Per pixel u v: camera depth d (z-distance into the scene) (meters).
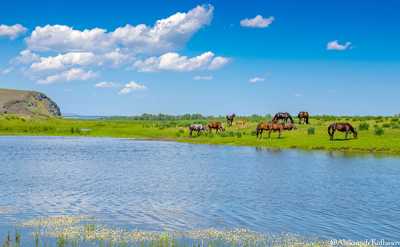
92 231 18.41
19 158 49.69
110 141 81.38
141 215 21.30
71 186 29.78
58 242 16.73
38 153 56.38
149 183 31.31
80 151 59.81
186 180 32.69
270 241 17.14
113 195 26.41
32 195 26.27
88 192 27.44
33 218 20.52
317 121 90.44
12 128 107.50
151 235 17.91
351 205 23.52
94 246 16.44
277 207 23.00
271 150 59.56
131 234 18.03
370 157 48.97
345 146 58.00
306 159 47.50
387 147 55.56
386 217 20.88
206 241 17.12
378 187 29.42
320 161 45.41
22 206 23.09
